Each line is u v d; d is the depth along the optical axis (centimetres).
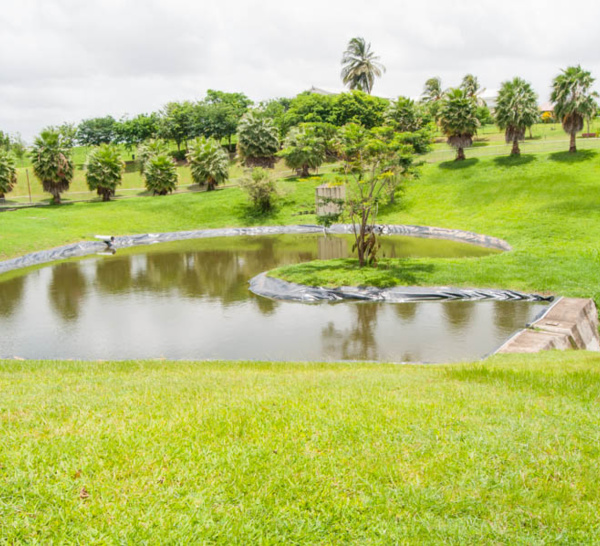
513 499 449
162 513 413
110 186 6850
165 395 776
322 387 857
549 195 4753
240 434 579
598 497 452
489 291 2452
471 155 6662
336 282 2675
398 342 1852
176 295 2716
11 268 3712
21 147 10869
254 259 3781
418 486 466
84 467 483
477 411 676
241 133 7500
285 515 420
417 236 4672
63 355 1791
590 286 2422
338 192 5447
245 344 1877
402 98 6662
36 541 376
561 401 733
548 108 11056
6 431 577
